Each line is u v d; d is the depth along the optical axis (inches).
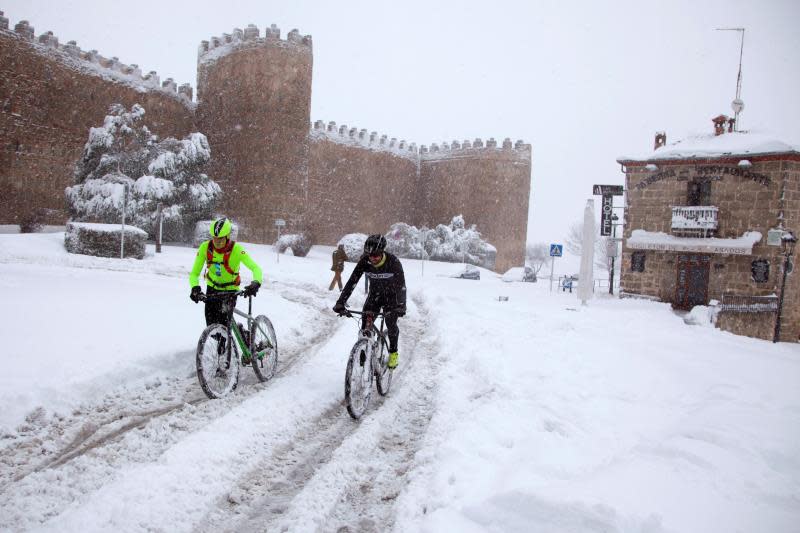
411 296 663.8
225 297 221.0
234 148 1501.0
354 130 1876.2
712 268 935.0
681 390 249.6
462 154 1989.4
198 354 201.8
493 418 192.1
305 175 1540.4
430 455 164.9
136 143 1122.7
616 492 124.3
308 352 309.3
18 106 1170.0
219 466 153.6
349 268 979.3
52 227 1227.9
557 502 115.2
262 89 1465.3
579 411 206.1
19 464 148.1
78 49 1288.1
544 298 787.4
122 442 164.2
